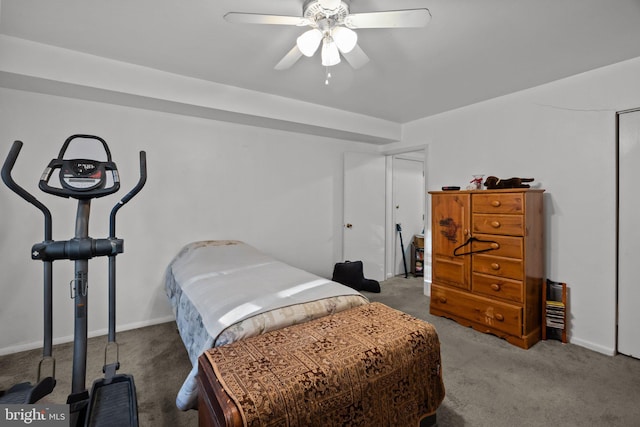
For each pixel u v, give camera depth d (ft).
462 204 9.62
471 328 9.44
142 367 7.23
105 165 4.73
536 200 8.66
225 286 6.50
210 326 5.07
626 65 7.63
